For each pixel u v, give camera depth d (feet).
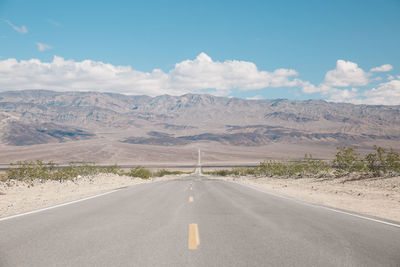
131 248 18.84
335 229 24.26
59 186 67.26
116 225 25.43
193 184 83.76
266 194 52.95
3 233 22.47
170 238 21.22
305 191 63.36
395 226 25.46
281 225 25.73
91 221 27.04
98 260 16.67
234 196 49.32
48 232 22.82
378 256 17.46
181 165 627.46
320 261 16.60
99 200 42.52
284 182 90.07
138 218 28.66
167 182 97.50
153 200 42.91
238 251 18.31
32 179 73.00
